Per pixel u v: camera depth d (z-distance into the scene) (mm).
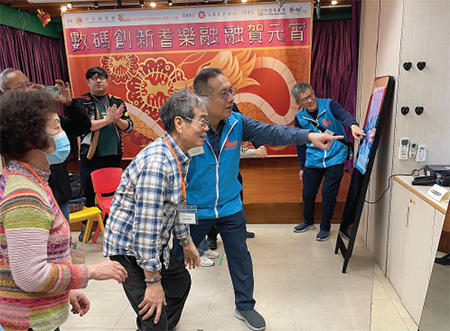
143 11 5008
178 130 1425
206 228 2039
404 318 2115
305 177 3395
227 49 5098
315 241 3299
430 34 2291
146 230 1332
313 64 6043
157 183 1325
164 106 1452
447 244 1533
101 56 5172
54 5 5023
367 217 3082
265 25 5000
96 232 3324
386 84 2430
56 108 1035
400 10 2332
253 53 5102
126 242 1446
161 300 1437
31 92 993
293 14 4945
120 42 5121
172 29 5059
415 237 2076
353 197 2918
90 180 3342
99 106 3264
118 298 2408
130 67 5211
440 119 2379
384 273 2637
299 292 2426
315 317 2139
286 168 5504
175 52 5137
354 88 4949
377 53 2842
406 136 2422
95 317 2193
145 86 5277
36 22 5734
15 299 1021
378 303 2275
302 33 5000
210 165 1935
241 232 2064
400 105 2391
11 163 1004
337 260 2900
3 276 1002
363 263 2848
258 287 2502
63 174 2250
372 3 2990
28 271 932
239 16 4984
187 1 4949
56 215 1056
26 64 5434
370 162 2486
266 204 3750
